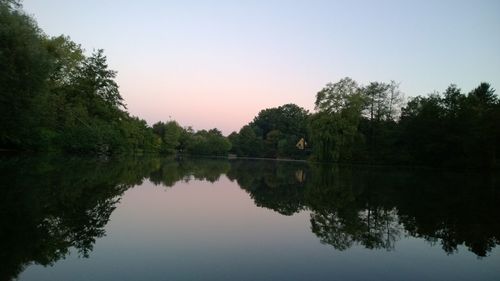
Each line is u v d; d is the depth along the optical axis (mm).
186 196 16297
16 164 25625
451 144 50000
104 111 60469
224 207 13875
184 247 8117
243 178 28672
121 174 24656
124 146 65812
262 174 34688
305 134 116375
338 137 55656
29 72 29531
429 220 12438
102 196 14531
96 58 62125
